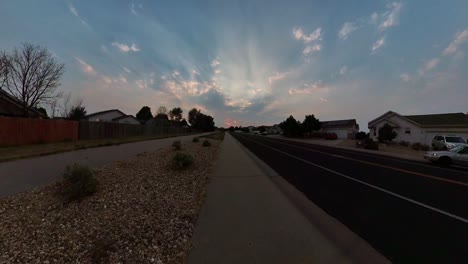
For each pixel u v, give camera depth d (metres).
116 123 28.58
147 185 6.28
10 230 3.80
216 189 6.62
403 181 8.34
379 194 6.55
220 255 3.17
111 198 5.18
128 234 3.72
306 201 5.79
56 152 12.27
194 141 23.09
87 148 14.76
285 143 32.75
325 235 3.85
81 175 5.37
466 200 6.03
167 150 13.88
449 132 26.67
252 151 19.56
